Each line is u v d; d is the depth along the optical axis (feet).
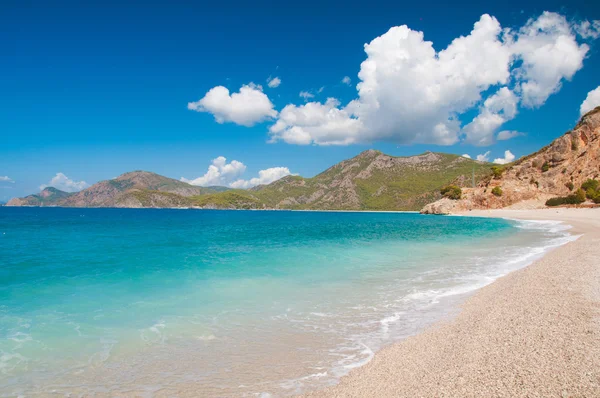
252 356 29.68
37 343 32.37
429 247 102.83
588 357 24.04
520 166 373.61
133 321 38.42
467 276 60.23
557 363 23.52
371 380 24.54
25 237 141.38
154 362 28.71
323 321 38.32
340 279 59.21
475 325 34.19
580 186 309.42
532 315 35.19
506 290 47.37
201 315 40.50
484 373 23.25
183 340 33.22
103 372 27.07
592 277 50.85
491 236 134.31
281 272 65.72
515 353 26.04
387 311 41.50
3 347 31.40
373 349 30.71
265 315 40.45
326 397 22.57
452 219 301.84
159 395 23.65
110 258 83.61
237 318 39.45
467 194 396.57
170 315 40.47
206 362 28.66
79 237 142.61
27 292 50.78
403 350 29.71
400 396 21.62
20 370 27.30
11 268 70.18
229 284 55.93
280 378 25.72
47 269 69.21
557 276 53.06
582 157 322.75
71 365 28.14
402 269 67.87
